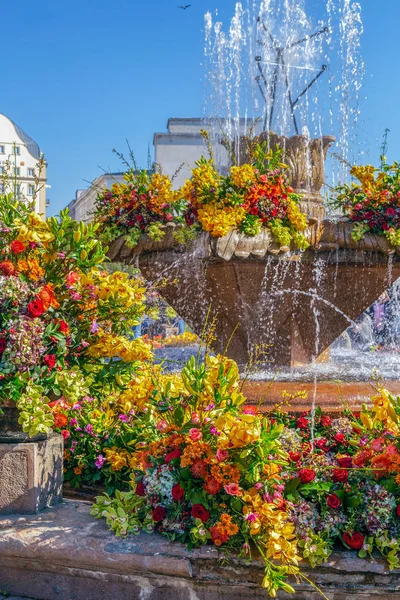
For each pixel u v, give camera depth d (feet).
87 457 11.74
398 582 8.40
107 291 10.31
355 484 8.92
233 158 17.40
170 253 16.01
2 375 9.34
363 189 16.37
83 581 8.97
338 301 16.52
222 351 17.17
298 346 16.80
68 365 10.37
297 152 17.10
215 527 8.59
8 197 10.34
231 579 8.56
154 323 27.09
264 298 16.17
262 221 15.24
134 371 10.62
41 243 9.87
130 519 9.39
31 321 9.37
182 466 8.86
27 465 9.87
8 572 9.27
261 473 8.84
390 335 26.02
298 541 8.48
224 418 8.79
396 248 15.67
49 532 9.29
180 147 77.87
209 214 15.24
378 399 9.48
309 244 15.51
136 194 16.60
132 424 11.78
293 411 13.17
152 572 8.63
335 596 8.40
